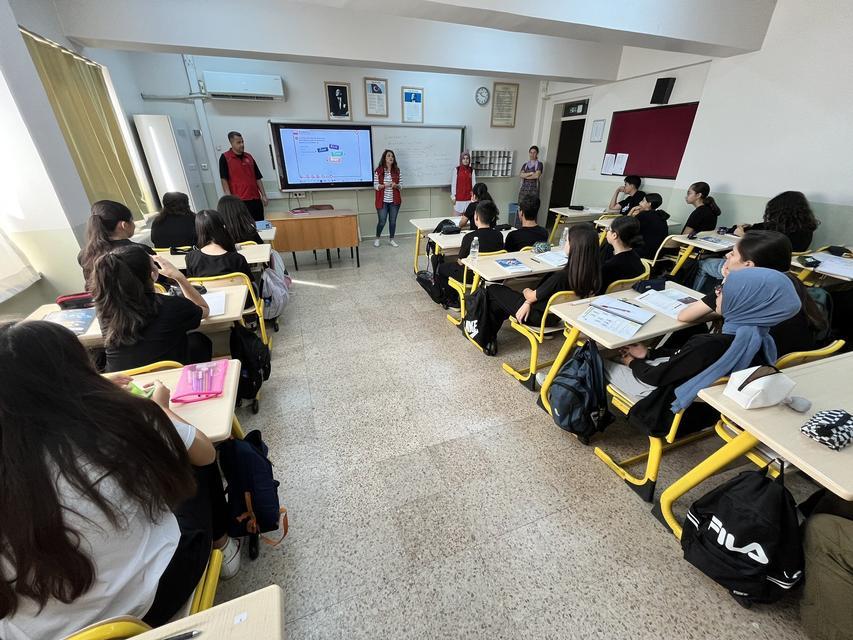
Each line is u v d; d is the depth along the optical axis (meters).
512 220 7.16
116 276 1.30
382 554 1.38
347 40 3.82
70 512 0.58
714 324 1.91
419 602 1.23
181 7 3.20
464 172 5.95
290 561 1.35
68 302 1.82
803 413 1.08
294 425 2.03
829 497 1.21
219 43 3.41
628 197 4.84
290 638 1.14
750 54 3.62
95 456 0.59
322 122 5.34
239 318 1.88
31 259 2.30
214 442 1.05
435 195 6.55
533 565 1.34
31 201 2.21
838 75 3.09
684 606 1.22
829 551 1.00
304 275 4.45
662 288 2.06
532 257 2.74
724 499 1.15
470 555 1.38
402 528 1.47
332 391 2.32
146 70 4.47
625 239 2.17
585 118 5.99
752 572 1.11
